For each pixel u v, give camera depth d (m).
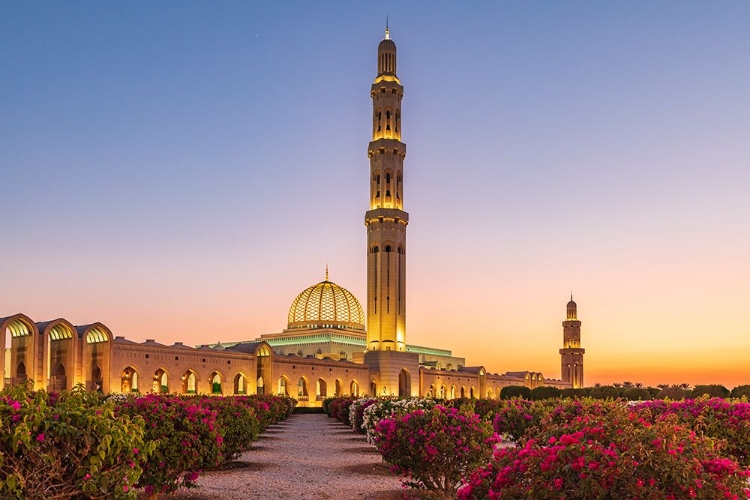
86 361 75.62
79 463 11.75
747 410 23.97
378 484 26.72
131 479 12.26
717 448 11.94
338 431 56.41
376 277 119.44
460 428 21.31
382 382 116.44
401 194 123.81
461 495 11.72
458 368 149.75
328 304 140.62
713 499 10.61
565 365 184.00
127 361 79.75
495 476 11.70
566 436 11.05
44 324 71.56
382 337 118.44
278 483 26.89
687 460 10.79
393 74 126.69
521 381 164.25
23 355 70.75
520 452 11.29
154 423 19.55
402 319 120.62
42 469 11.48
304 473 29.84
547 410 32.47
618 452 10.88
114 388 77.62
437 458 21.09
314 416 87.56
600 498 10.37
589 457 10.64
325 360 109.44
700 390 83.50
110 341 77.56
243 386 100.94
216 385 104.75
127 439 12.23
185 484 21.25
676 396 94.56
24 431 10.98
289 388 102.69
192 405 20.91
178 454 19.69
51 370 76.56
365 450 40.09
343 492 24.91
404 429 21.75
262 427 46.81
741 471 11.05
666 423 11.55
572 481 10.70
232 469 30.88
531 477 10.90
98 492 11.91
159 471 19.59
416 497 23.59
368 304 120.50
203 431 20.44
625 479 10.54
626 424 11.65
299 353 131.00
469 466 21.11
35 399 12.03
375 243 119.69
